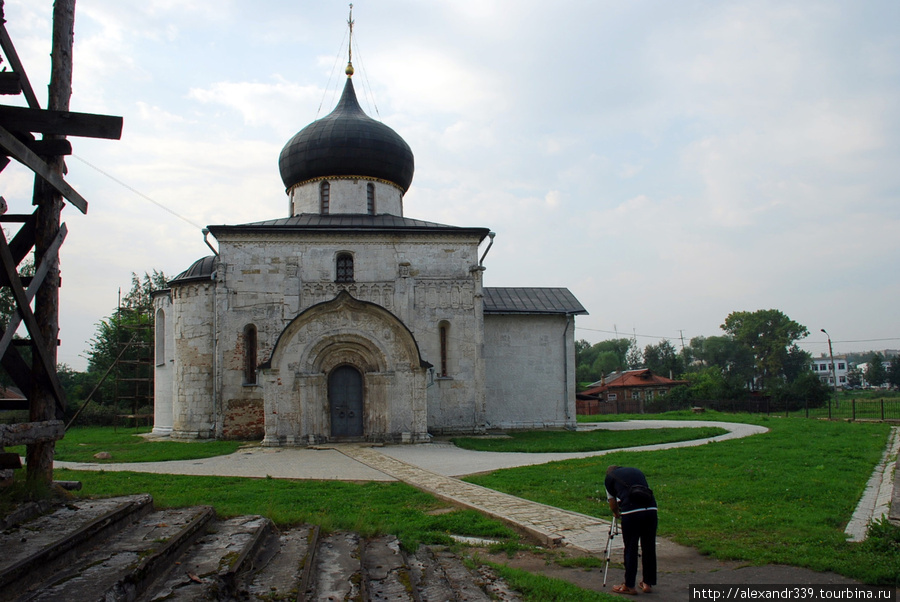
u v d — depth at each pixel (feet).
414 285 117.19
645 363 479.41
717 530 41.01
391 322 103.50
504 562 35.88
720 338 440.45
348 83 139.54
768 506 47.42
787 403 204.33
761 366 383.45
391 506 49.14
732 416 172.35
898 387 430.61
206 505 37.19
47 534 26.02
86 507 31.40
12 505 29.14
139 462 81.05
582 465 70.90
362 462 78.59
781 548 36.76
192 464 78.48
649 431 118.11
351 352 104.99
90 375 243.81
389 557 32.94
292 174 129.49
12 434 30.09
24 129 31.91
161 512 34.58
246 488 57.21
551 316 131.44
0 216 35.04
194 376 116.26
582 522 43.45
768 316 382.63
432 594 28.68
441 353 117.39
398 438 101.71
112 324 220.64
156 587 24.43
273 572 28.25
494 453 87.30
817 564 33.65
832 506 47.01
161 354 132.98
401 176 131.95
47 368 34.45
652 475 63.10
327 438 103.04
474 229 118.83
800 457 74.08
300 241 116.06
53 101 36.73
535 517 44.83
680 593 30.37
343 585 27.40
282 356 101.35
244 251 114.83
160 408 130.21
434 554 35.70
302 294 114.62
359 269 116.88
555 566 35.24
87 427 169.48
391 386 102.68
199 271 121.19
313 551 31.58
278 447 97.66
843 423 138.21
